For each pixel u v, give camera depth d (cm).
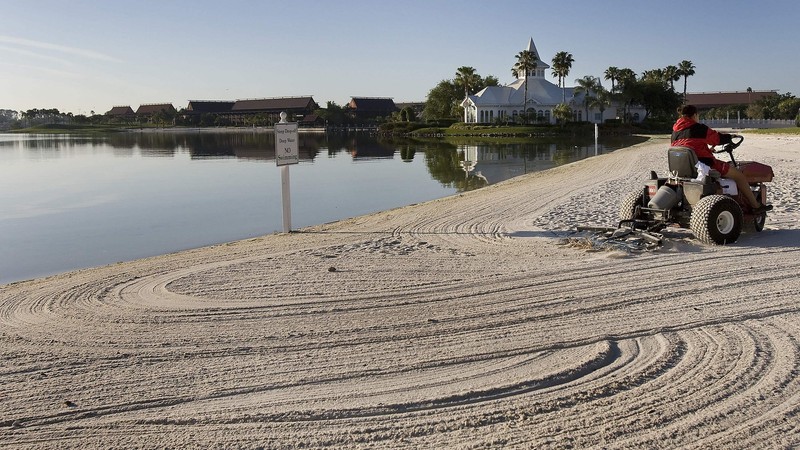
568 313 643
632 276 775
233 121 17750
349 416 438
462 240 1072
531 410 441
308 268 879
